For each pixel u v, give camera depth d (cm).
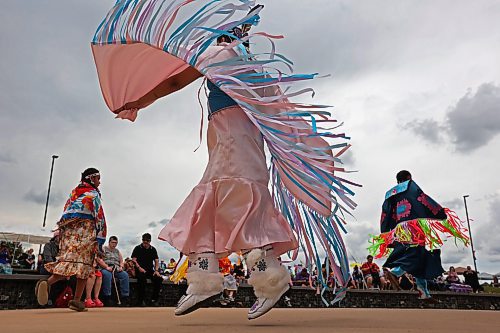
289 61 267
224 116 288
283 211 314
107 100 357
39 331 220
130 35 309
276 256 277
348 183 272
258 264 264
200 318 350
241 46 296
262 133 270
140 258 947
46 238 1838
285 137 279
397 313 471
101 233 532
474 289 1847
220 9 273
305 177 283
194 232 275
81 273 503
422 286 649
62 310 542
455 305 1477
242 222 262
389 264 636
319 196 294
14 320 331
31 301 736
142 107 355
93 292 828
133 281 941
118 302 864
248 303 1149
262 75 276
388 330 226
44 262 772
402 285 700
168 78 340
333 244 301
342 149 292
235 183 273
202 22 276
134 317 374
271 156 308
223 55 288
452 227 617
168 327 246
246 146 282
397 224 634
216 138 290
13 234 1764
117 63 345
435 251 627
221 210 272
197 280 269
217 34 269
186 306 267
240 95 269
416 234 620
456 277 1750
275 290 261
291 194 307
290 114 266
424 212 621
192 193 286
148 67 343
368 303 1348
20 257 1252
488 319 353
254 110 268
